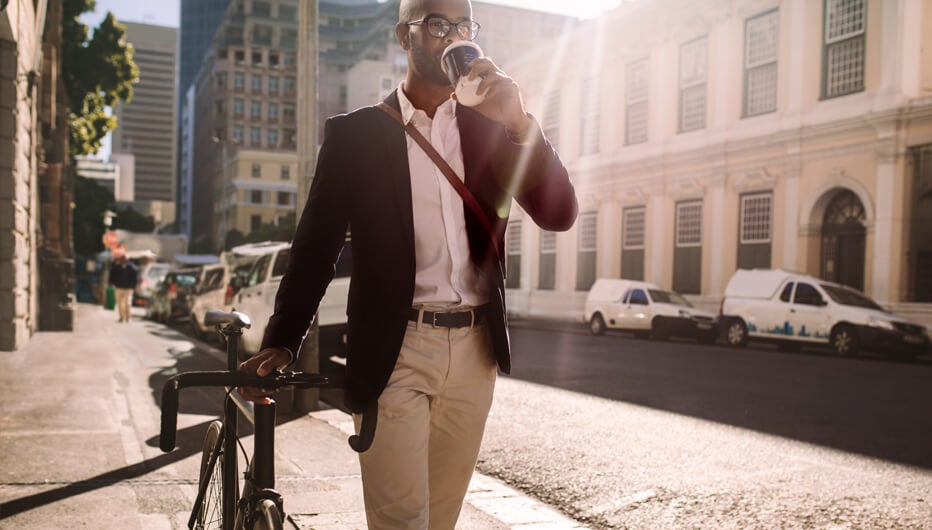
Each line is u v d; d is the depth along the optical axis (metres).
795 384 9.99
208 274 17.11
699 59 22.42
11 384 8.34
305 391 7.32
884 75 17.12
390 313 2.04
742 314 16.94
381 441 2.05
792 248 19.47
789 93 19.50
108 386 8.40
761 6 20.27
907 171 16.77
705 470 5.52
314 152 8.23
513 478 5.30
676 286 23.17
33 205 14.02
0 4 9.41
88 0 31.45
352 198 2.10
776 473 5.44
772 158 20.00
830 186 18.42
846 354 14.84
